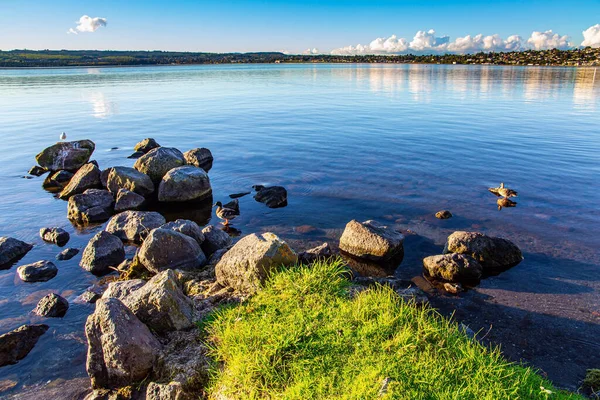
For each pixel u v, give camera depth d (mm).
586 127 28641
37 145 26312
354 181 17703
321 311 6723
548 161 20156
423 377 5320
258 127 31578
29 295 9406
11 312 8711
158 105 45719
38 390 6496
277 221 13695
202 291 8555
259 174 19297
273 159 21938
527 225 12703
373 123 31953
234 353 6039
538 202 14672
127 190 15789
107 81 84812
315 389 5227
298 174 19047
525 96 49344
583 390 6262
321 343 5973
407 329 6207
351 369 5504
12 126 32375
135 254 11375
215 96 55188
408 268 10398
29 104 45969
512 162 20109
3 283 9969
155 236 9984
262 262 7883
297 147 24547
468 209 14180
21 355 7305
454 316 8266
